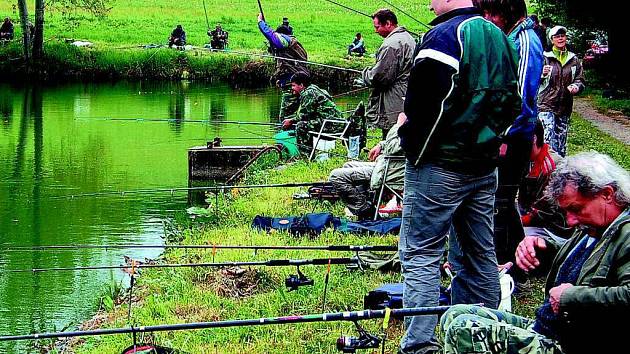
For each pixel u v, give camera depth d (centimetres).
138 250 1034
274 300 682
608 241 348
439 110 461
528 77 614
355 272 745
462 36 462
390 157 902
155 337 629
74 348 700
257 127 2152
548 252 460
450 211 480
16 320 793
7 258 1020
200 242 927
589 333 353
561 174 360
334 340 590
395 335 591
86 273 945
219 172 1499
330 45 4341
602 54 2995
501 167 621
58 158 1791
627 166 1316
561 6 2945
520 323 393
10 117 2527
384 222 892
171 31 4556
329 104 1391
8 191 1451
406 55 1071
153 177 1557
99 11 4484
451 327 376
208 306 696
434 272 487
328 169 1290
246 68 3628
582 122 1941
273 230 919
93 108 2745
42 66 3759
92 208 1299
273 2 5784
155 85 3522
